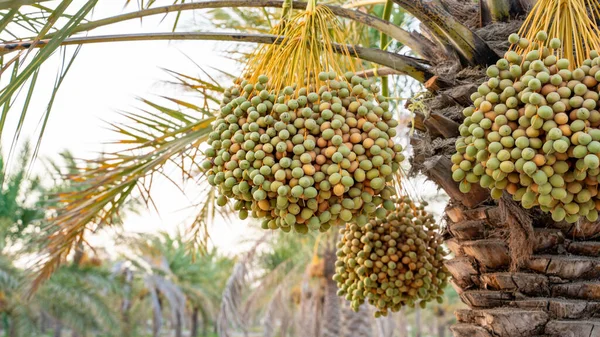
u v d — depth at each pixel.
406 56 1.61
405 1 1.43
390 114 1.27
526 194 1.09
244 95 1.28
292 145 1.18
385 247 1.66
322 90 1.24
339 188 1.15
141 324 23.34
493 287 1.51
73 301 8.77
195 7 1.57
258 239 7.78
